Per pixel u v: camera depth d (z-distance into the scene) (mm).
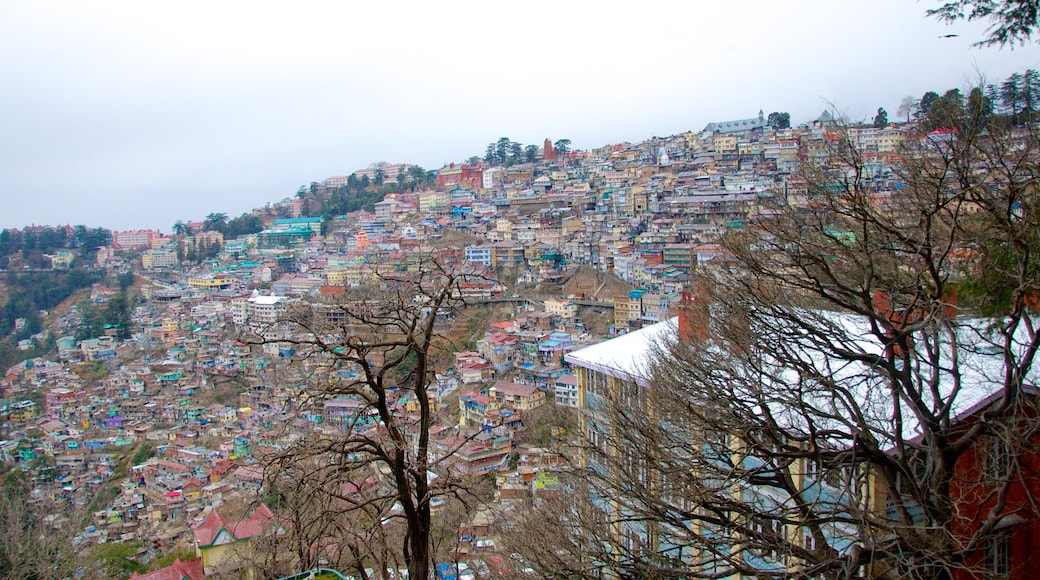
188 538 58469
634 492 17109
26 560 23391
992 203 14641
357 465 14164
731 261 21000
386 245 179750
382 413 14812
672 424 18906
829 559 13164
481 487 21078
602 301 117562
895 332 14336
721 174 160000
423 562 15180
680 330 24500
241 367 122875
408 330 15445
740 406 16734
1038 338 13352
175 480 79250
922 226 14961
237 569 21250
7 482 84188
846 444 16516
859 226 18281
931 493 13695
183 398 115750
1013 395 13586
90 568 27000
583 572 16219
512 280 139375
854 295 16656
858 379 18781
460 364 100812
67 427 106750
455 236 173250
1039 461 15055
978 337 17625
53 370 140500
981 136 15297
